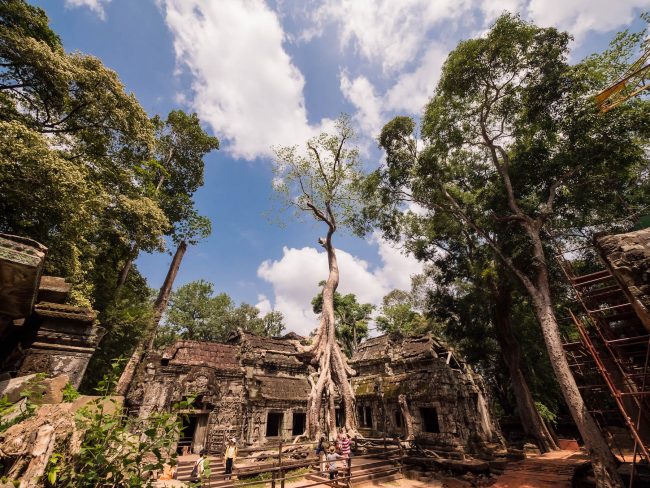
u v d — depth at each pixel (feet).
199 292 134.62
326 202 64.28
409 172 60.29
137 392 53.42
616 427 60.70
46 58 35.86
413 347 72.23
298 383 74.49
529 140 50.01
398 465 43.88
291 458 43.68
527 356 70.59
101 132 46.75
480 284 64.39
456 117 52.37
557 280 53.01
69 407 9.46
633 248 15.34
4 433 7.89
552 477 36.06
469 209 57.88
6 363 17.15
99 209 41.39
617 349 30.07
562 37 41.91
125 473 9.47
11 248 11.18
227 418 58.34
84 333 18.21
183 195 73.41
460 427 53.98
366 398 73.05
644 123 38.81
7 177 29.19
